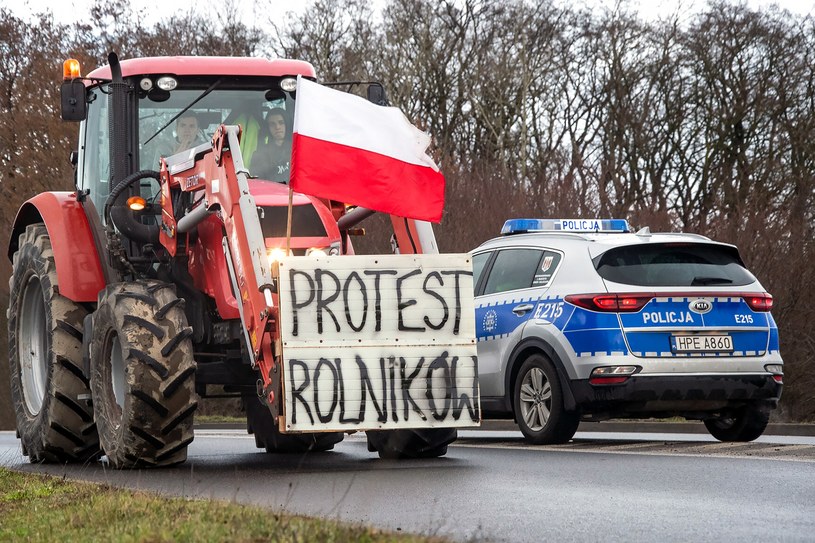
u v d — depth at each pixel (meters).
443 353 8.82
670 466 9.41
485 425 19.64
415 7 44.41
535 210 28.44
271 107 11.34
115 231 10.79
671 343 12.11
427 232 9.70
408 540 5.18
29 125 35.62
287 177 11.18
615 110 43.81
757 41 42.44
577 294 12.35
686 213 39.75
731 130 42.09
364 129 9.09
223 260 9.80
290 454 12.20
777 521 6.23
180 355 9.41
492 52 44.38
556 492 7.69
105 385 9.92
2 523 6.63
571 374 12.24
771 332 12.54
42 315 12.05
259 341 8.77
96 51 38.22
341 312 8.70
